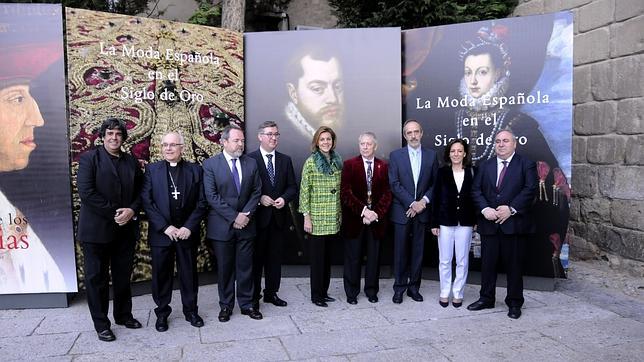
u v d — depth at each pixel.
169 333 4.05
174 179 4.10
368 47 5.51
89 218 3.77
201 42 5.29
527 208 4.32
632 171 5.50
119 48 4.86
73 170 4.68
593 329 4.05
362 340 3.89
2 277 4.57
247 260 4.40
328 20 9.66
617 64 5.66
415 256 4.87
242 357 3.58
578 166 6.26
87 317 4.45
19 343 3.85
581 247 6.23
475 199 4.51
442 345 3.77
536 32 5.05
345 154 5.56
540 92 5.06
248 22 9.48
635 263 5.51
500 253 4.54
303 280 5.67
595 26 5.93
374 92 5.51
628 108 5.53
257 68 5.57
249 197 4.35
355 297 4.83
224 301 4.34
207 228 4.37
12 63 4.46
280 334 4.02
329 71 5.54
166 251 4.09
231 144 4.24
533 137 5.11
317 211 4.66
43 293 4.68
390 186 4.80
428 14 6.83
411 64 5.55
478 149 5.30
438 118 5.45
